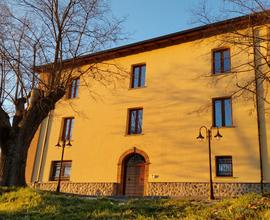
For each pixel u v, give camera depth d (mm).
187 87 20266
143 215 8758
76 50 15516
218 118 18875
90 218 8797
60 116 24906
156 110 20906
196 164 18453
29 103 14797
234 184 17141
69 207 9953
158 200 10711
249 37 11875
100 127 22859
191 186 18219
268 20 12125
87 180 21953
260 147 17047
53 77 15070
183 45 21328
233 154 17609
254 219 7477
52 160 23906
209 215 8273
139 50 22969
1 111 14219
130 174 20812
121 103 22562
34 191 11938
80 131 23672
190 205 9633
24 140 14016
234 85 18594
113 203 10547
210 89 19406
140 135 20906
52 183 23203
